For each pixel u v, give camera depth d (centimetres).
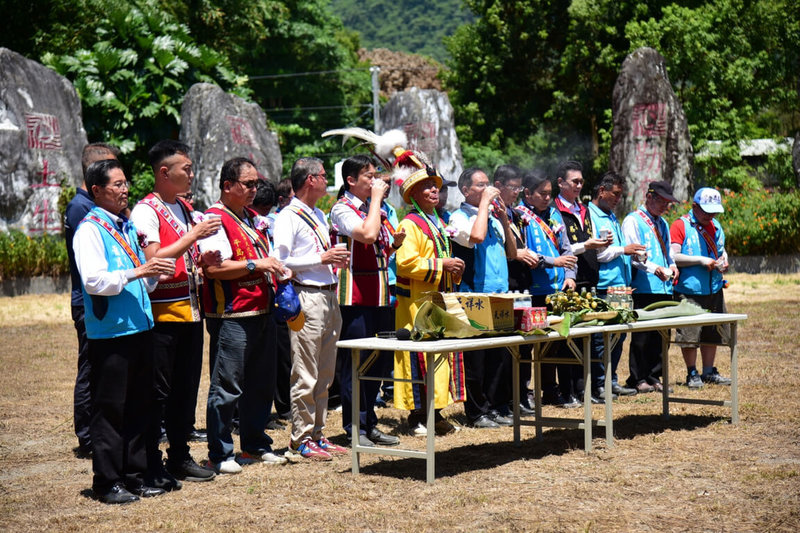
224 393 557
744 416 711
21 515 478
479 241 633
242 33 3675
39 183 1977
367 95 4753
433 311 533
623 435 662
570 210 812
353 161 623
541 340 566
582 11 3189
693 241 885
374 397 636
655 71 2342
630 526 426
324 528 438
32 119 1973
